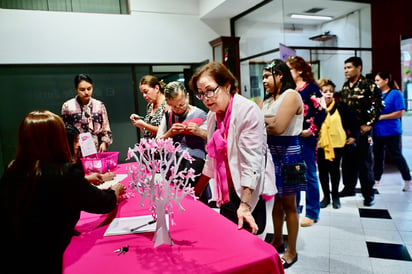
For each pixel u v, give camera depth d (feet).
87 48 16.76
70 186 3.64
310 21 21.80
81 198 3.71
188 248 3.50
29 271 3.52
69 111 10.22
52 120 3.65
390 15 16.21
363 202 11.33
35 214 3.51
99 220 4.67
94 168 7.30
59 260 3.59
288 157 6.46
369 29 19.06
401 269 6.80
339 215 10.19
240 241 3.61
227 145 4.57
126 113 18.22
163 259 3.28
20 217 3.50
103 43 17.08
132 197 5.69
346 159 11.91
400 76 16.19
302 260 7.34
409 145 21.79
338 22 21.24
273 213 7.55
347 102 11.19
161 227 3.62
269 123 6.31
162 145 3.74
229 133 4.53
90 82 10.05
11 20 15.37
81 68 17.10
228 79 4.50
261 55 17.79
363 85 10.79
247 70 19.08
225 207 5.05
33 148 3.57
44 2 16.08
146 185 3.72
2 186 3.66
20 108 16.16
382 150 13.12
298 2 18.29
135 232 4.07
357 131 10.76
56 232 3.61
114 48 17.33
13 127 16.12
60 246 3.65
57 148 3.69
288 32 21.21
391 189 12.82
